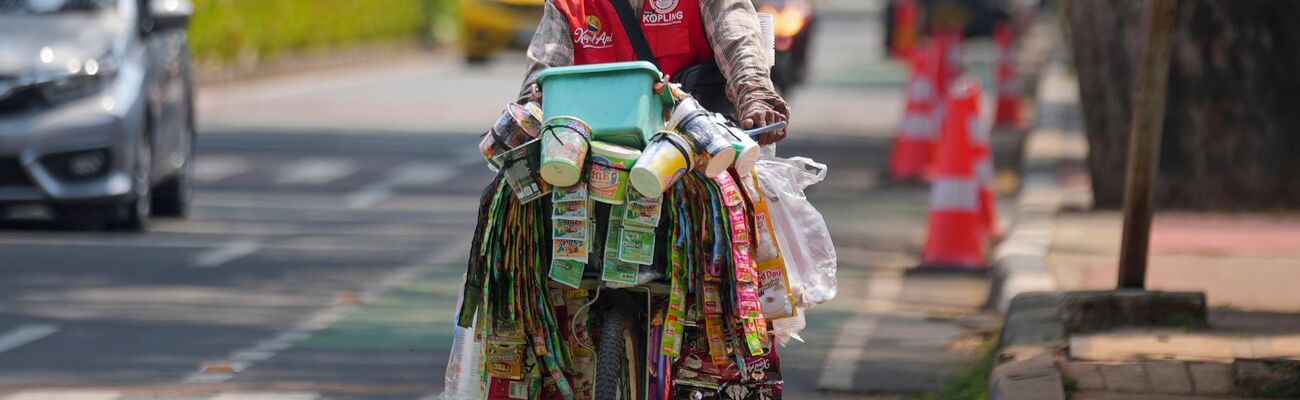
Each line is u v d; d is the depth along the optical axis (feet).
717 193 31.65
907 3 225.97
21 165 68.80
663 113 31.81
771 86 32.78
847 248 73.20
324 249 70.13
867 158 110.11
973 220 68.33
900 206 88.02
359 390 45.21
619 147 31.01
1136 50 76.07
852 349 51.31
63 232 73.82
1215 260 61.57
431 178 95.76
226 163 101.60
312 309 57.21
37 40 70.79
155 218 79.41
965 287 63.93
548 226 32.09
